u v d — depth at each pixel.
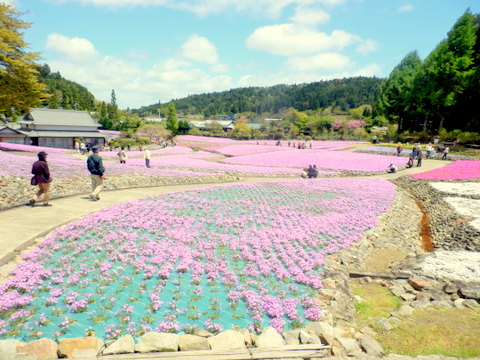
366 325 6.25
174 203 16.02
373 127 119.56
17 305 6.05
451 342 5.54
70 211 12.74
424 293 7.71
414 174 29.98
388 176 32.06
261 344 5.14
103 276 7.55
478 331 5.89
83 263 8.20
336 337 5.54
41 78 166.75
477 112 61.16
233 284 7.61
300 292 7.41
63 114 79.69
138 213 13.39
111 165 26.52
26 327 5.48
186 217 13.36
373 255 11.05
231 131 158.75
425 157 45.03
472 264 9.41
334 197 19.58
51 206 13.45
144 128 118.62
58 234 9.87
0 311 5.79
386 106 80.31
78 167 23.00
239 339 5.22
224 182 26.94
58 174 19.52
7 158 22.98
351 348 5.24
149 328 5.55
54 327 5.54
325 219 14.13
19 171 18.52
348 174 33.91
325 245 10.87
